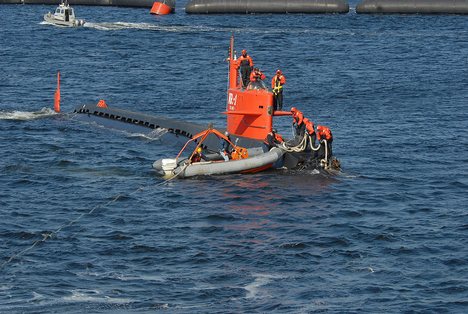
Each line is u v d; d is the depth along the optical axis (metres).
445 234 76.69
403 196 88.19
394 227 78.44
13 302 62.06
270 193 88.06
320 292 64.75
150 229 77.31
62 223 78.62
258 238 75.44
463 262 70.31
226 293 64.38
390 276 67.69
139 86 156.62
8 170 95.88
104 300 62.81
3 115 125.75
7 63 181.25
